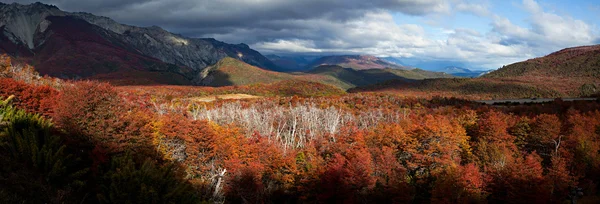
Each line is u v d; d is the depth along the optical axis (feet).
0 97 72.33
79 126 62.23
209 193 85.92
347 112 222.07
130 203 47.50
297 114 193.98
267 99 327.06
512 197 112.78
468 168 109.09
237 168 103.60
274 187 117.19
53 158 50.39
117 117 67.05
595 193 129.90
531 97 453.58
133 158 64.44
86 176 55.72
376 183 112.88
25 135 52.31
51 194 46.75
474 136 166.71
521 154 150.30
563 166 126.72
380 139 139.33
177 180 58.18
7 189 43.34
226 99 328.70
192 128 109.19
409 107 275.39
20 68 140.46
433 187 113.91
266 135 153.58
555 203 115.96
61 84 138.00
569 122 179.63
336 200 108.78
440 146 129.08
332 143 142.82
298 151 136.05
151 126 86.48
